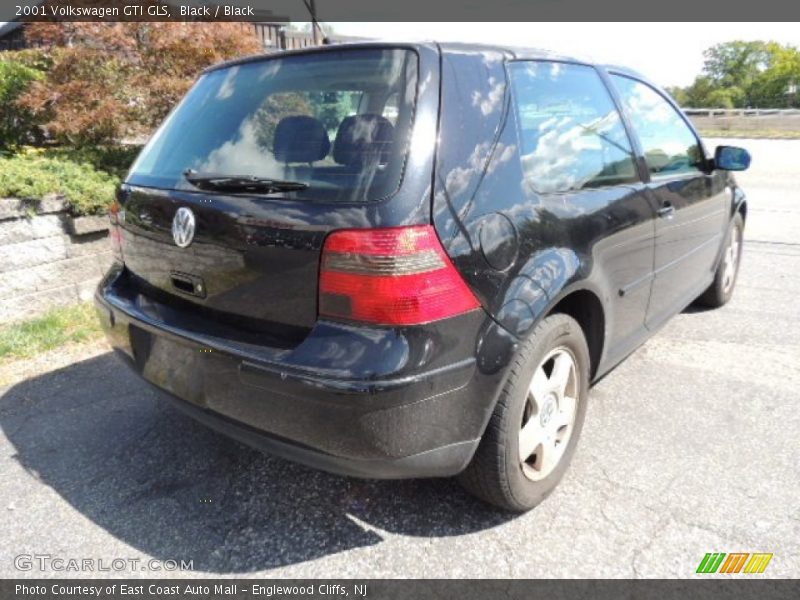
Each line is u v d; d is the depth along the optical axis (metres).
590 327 2.75
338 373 1.86
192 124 2.58
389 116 2.05
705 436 2.99
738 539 2.30
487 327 2.07
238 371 2.04
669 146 3.55
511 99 2.36
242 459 2.88
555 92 2.64
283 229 1.98
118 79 5.86
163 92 5.75
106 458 2.89
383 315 1.88
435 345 1.92
